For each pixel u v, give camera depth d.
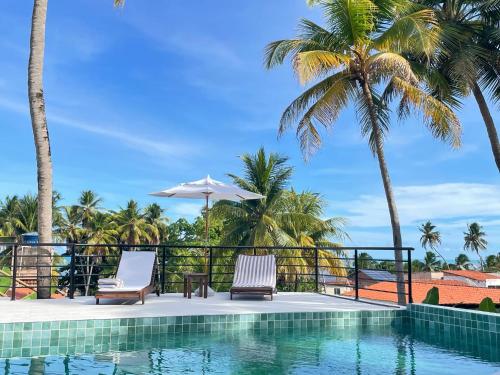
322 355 5.27
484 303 7.57
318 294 9.76
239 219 23.17
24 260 12.55
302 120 13.12
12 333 5.60
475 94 14.62
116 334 6.09
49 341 5.73
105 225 45.78
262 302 8.22
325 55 11.44
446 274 50.66
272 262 9.45
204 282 8.89
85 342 5.87
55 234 45.09
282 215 23.19
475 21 13.88
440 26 13.14
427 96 11.97
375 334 6.62
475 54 12.92
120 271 8.47
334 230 25.16
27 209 44.34
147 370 4.58
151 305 7.57
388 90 13.86
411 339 6.26
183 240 44.59
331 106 12.78
